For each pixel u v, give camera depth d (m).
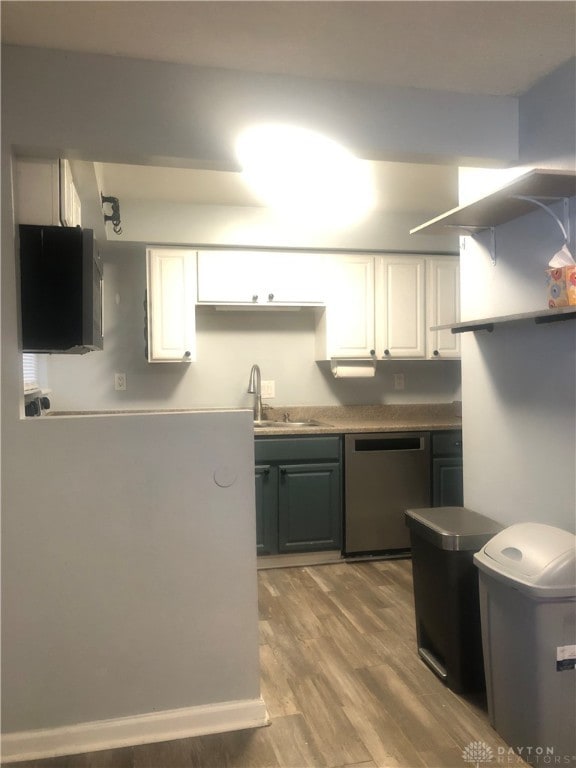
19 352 1.86
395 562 3.67
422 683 2.25
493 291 2.35
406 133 2.12
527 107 2.16
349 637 2.63
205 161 1.99
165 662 1.96
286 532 3.58
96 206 2.99
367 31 1.74
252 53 1.87
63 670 1.89
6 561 1.85
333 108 2.06
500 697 1.88
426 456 3.76
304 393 4.22
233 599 2.01
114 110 1.88
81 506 1.89
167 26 1.70
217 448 1.99
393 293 3.97
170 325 3.68
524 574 1.71
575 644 1.69
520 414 2.19
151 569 1.95
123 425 1.91
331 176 3.04
